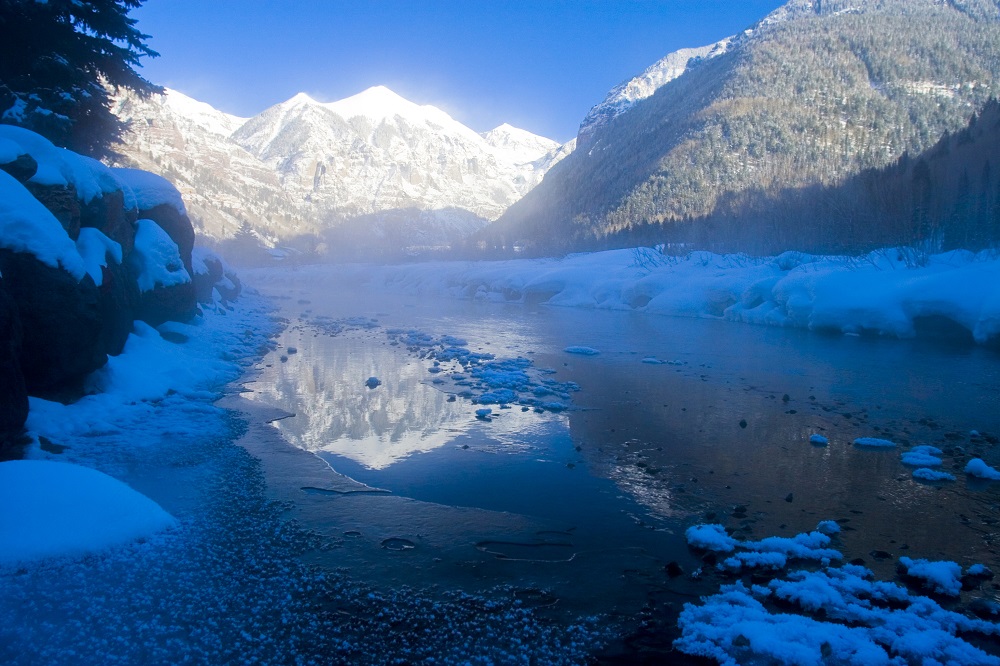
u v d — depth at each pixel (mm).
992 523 6621
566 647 4215
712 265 48031
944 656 4121
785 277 33406
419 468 8180
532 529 6258
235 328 20781
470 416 11148
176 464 7770
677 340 24969
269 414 10805
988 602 4906
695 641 4270
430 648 4125
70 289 9133
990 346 22781
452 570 5305
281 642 4102
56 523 5211
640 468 8352
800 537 6008
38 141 10281
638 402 12750
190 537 5656
